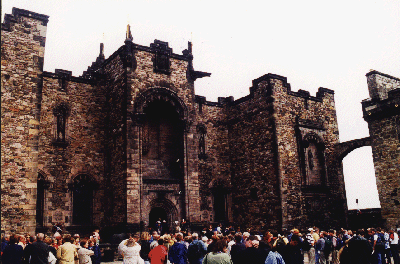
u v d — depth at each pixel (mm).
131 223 25031
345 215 34438
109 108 29266
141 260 11422
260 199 31344
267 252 9383
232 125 35531
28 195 20531
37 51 22531
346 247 10953
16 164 20516
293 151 31797
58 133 27531
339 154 35250
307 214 31203
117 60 29031
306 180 31766
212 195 33594
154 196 26938
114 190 26938
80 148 28172
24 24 22438
